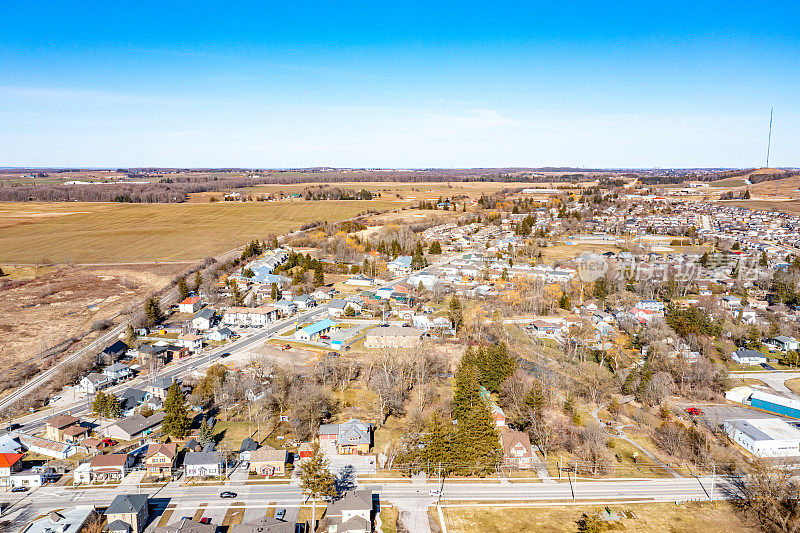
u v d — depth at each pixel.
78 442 103.12
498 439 96.94
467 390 102.00
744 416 122.06
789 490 84.44
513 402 117.69
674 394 134.88
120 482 90.56
